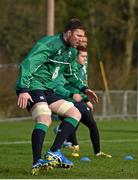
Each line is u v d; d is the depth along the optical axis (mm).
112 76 79062
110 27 93875
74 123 20812
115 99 70562
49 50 20469
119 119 70875
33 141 20266
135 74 83250
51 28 58250
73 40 20609
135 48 99250
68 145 31188
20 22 88000
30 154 29172
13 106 66875
